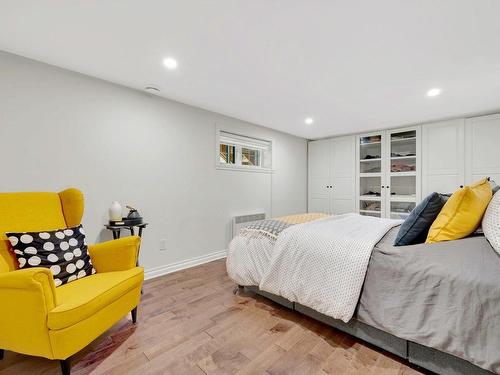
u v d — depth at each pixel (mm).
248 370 1368
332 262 1617
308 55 1945
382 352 1515
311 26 1597
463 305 1144
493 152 3186
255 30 1646
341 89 2590
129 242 1784
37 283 1179
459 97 2746
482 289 1103
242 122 3766
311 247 1753
